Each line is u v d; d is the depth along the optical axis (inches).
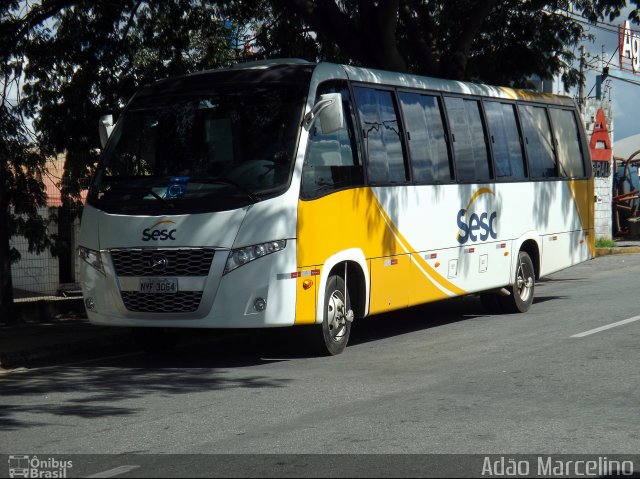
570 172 661.3
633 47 1389.0
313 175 423.8
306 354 447.8
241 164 417.7
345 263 449.1
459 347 455.5
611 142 1348.4
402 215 486.0
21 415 325.7
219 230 403.9
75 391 370.3
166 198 416.5
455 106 543.5
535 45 761.6
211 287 403.9
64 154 674.2
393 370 397.1
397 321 577.6
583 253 673.0
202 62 682.2
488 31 761.0
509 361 408.8
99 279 426.0
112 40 631.8
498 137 580.4
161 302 413.4
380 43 647.8
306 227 416.2
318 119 432.1
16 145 627.8
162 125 439.5
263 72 443.5
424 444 271.4
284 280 406.3
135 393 361.7
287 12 736.3
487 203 561.9
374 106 475.8
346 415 312.2
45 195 648.4
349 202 445.4
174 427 300.7
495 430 287.0
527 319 556.4
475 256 549.3
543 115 634.8
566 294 691.4
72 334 529.3
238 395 351.6
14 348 471.8
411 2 748.6
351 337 512.1
